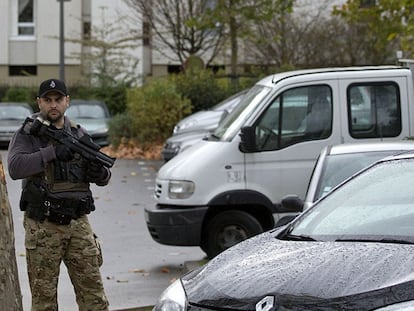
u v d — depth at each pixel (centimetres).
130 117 4019
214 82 4166
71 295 1526
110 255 1911
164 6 5031
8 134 4428
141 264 1817
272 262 791
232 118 1816
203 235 1736
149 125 3962
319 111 1741
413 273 699
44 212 1073
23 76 6575
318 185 1390
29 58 6600
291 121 1734
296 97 1741
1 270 901
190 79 4181
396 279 695
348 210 927
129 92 4184
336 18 5281
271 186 1716
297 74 1755
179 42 5094
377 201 930
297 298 705
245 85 4288
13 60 6600
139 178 3247
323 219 923
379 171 994
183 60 5191
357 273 718
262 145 1722
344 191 974
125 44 6109
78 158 1080
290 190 1720
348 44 5253
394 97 1758
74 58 6169
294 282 729
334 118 1738
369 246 788
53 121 1095
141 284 1616
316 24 5297
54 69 6581
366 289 691
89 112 4488
